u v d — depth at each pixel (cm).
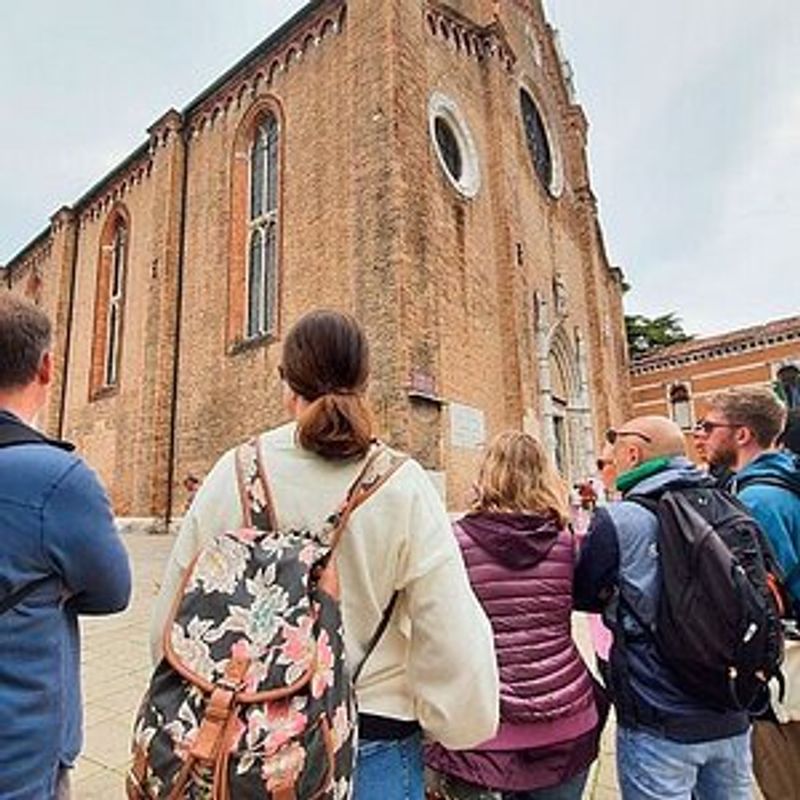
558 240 2028
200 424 1588
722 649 202
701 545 214
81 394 2106
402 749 163
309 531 159
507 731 223
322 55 1462
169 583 168
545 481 248
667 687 220
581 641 663
